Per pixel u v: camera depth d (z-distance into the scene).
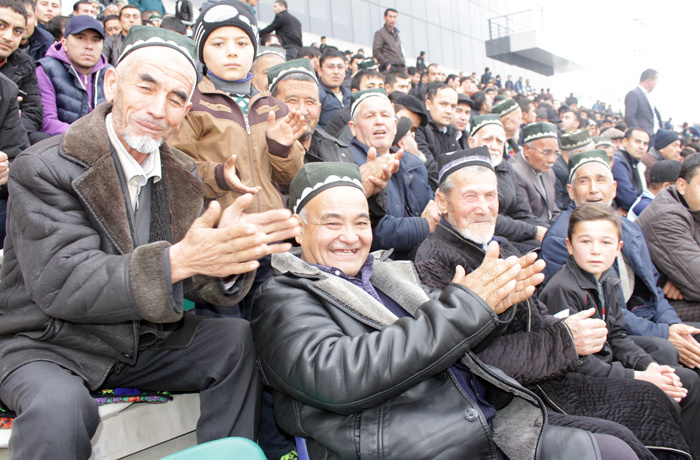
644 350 3.02
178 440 2.24
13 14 3.40
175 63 1.78
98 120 1.78
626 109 9.44
